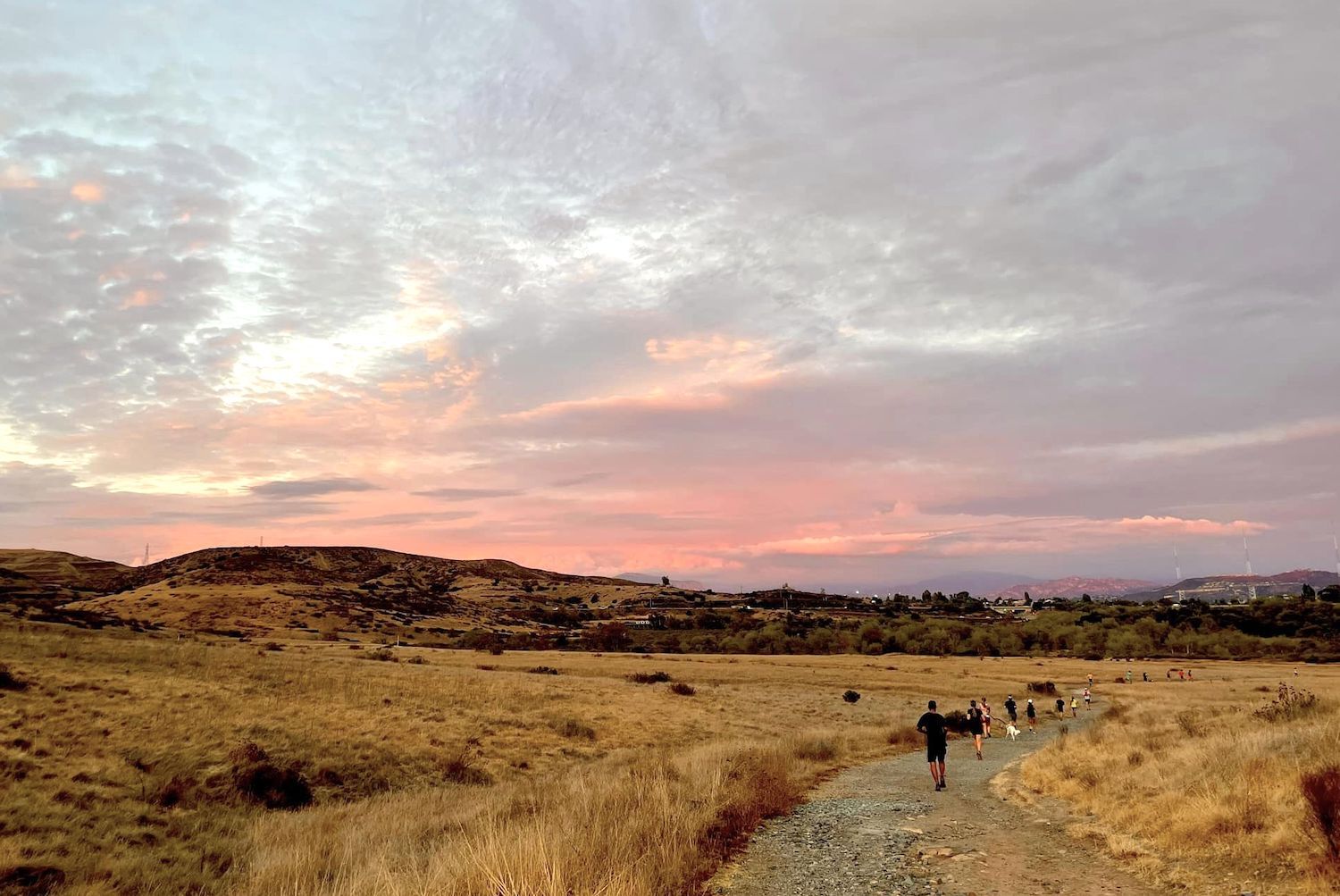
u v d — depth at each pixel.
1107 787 12.05
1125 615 127.81
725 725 36.88
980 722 23.11
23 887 11.34
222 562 176.88
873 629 120.88
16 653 28.62
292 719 25.44
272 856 12.48
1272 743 11.72
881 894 7.52
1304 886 6.36
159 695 25.50
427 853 10.50
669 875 7.71
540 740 28.92
